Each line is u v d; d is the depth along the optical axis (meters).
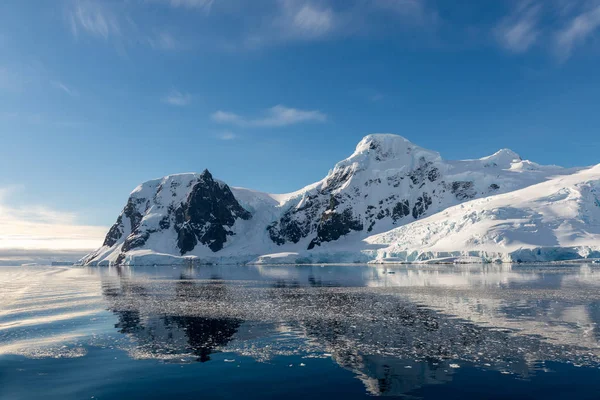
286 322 38.06
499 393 19.33
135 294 65.88
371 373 22.67
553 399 18.47
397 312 42.53
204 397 19.53
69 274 145.62
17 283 95.62
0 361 25.94
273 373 22.98
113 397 19.61
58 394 20.09
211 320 39.75
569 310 41.59
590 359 24.53
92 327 37.03
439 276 90.88
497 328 33.38
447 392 19.58
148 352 27.89
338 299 54.69
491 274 92.75
